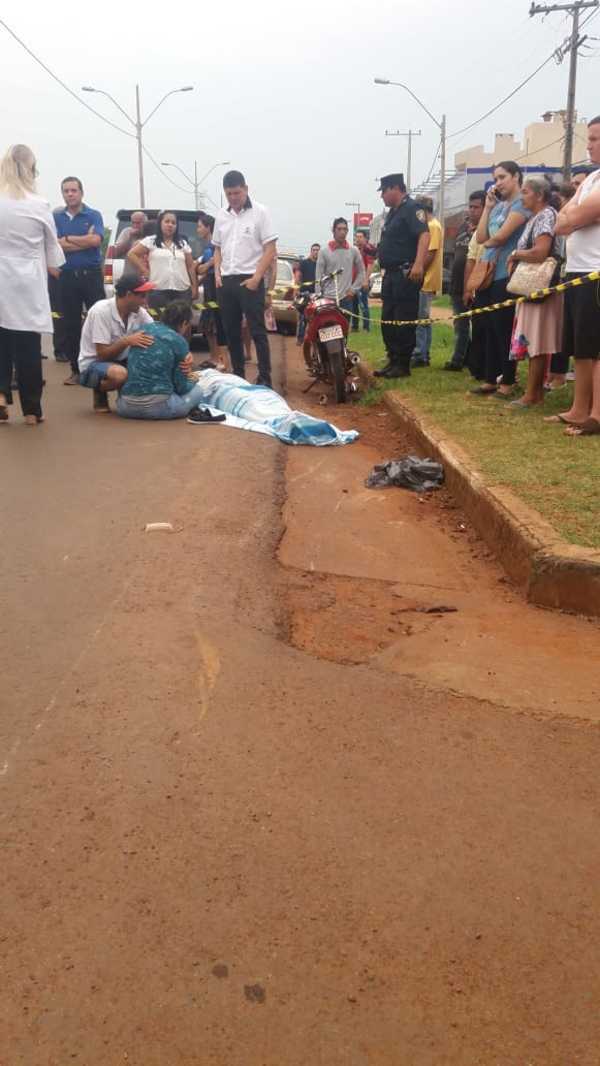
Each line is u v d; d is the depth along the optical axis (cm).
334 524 524
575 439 618
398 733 288
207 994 190
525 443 612
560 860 233
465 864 230
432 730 291
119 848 232
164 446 683
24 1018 184
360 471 648
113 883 221
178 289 1030
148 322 815
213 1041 180
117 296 783
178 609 375
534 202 692
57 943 203
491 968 198
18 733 282
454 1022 185
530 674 332
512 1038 182
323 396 991
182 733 283
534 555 406
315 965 198
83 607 374
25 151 709
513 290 711
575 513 451
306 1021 184
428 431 666
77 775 262
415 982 194
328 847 234
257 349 943
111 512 505
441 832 242
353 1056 177
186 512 511
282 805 250
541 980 196
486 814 250
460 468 556
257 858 230
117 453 654
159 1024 183
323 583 429
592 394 648
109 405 862
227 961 198
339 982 194
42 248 717
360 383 1027
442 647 355
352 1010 187
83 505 517
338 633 369
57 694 304
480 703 309
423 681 324
